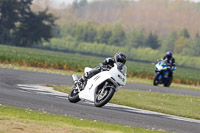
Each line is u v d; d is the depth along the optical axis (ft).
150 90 225.35
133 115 122.52
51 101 128.98
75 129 82.64
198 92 265.54
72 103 131.34
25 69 285.84
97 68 124.16
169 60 280.72
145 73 401.49
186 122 124.57
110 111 124.26
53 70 335.88
